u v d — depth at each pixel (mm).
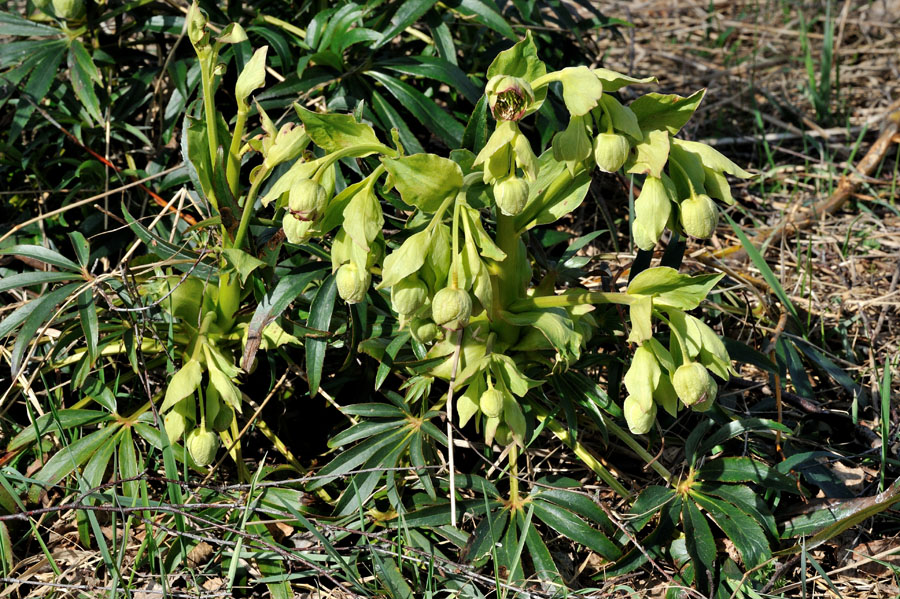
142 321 1314
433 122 1392
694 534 1263
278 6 1500
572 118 1195
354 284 1207
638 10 2502
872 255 1595
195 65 1427
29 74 1467
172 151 1459
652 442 1336
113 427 1314
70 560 1289
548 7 1541
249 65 1245
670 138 1221
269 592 1271
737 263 1569
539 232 1475
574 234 1587
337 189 1325
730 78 2137
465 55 1541
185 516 1270
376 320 1321
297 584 1261
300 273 1292
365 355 1364
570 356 1276
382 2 1422
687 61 2197
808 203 1676
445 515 1275
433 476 1305
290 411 1396
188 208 1415
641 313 1214
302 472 1337
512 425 1237
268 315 1273
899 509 1306
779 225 1619
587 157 1228
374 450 1287
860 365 1471
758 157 1856
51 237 1445
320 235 1223
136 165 1501
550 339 1249
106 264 1407
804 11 2451
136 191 1451
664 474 1302
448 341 1260
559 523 1271
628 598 1251
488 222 1349
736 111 2025
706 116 1995
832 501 1292
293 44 1446
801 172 1790
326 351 1384
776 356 1418
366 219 1197
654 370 1222
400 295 1200
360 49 1463
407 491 1308
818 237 1624
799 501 1328
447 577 1257
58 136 1462
